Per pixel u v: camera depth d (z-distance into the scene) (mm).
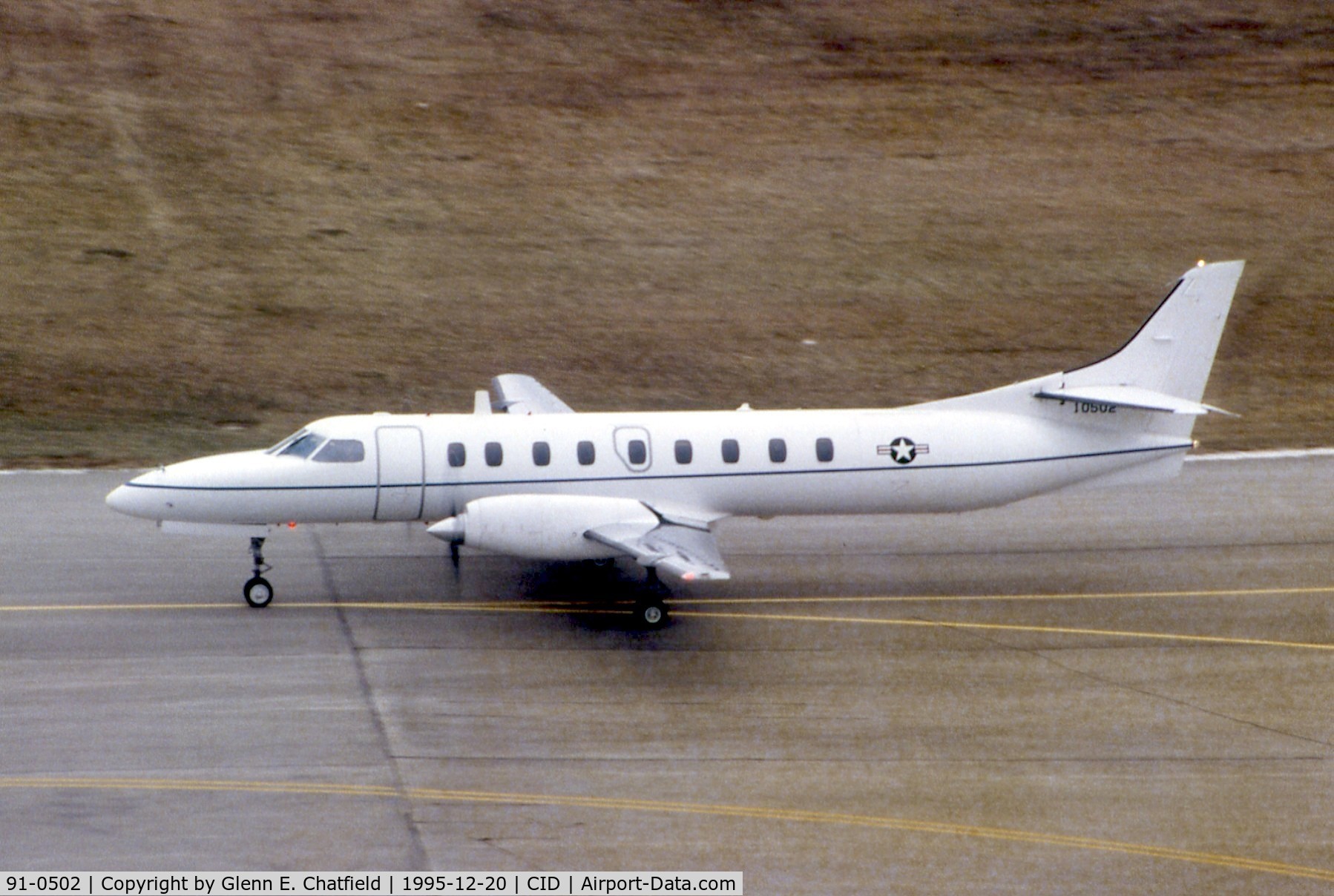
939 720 61125
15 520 92000
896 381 136375
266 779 53531
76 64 199375
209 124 188500
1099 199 182750
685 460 79188
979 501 82938
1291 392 133375
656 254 165625
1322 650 71000
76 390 126375
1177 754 57844
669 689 64250
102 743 56594
